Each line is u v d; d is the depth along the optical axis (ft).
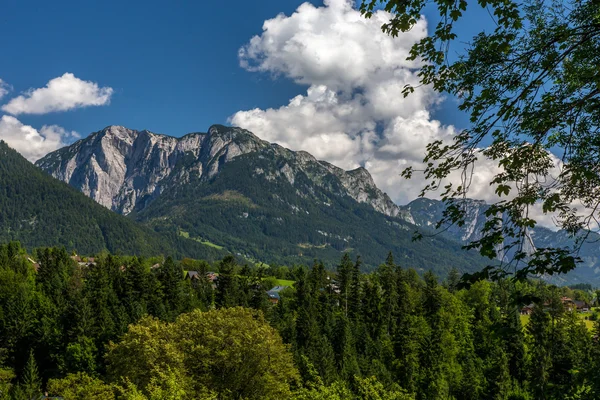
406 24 27.50
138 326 138.21
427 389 211.00
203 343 127.24
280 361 130.31
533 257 22.47
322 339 219.41
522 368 231.91
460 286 23.99
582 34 24.11
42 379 215.92
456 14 24.82
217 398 116.06
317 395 84.33
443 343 238.48
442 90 30.48
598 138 26.11
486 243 24.12
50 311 245.86
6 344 227.20
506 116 26.73
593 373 29.53
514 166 26.68
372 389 88.43
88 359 205.77
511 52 27.50
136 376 121.08
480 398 223.71
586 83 26.78
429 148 30.14
